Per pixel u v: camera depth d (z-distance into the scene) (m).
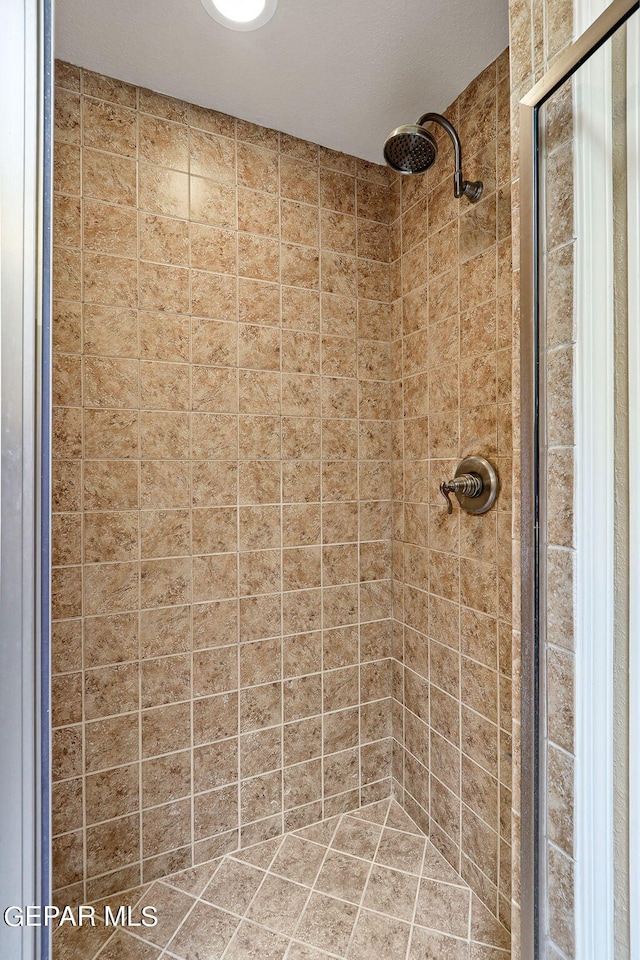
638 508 0.60
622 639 0.62
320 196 1.67
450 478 1.49
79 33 1.21
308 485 1.67
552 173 0.72
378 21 1.17
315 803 1.70
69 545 1.34
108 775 1.38
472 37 1.21
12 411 0.41
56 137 1.31
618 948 0.63
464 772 1.44
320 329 1.68
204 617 1.51
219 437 1.53
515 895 0.88
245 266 1.56
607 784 0.65
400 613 1.77
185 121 1.46
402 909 1.35
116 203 1.38
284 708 1.64
